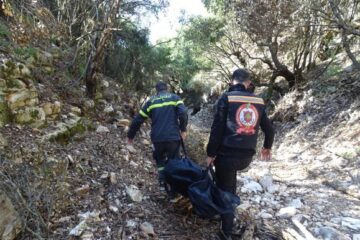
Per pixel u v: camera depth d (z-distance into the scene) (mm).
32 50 4547
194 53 13812
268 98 11766
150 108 3545
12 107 3438
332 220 3553
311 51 10773
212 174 2920
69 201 2904
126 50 7969
